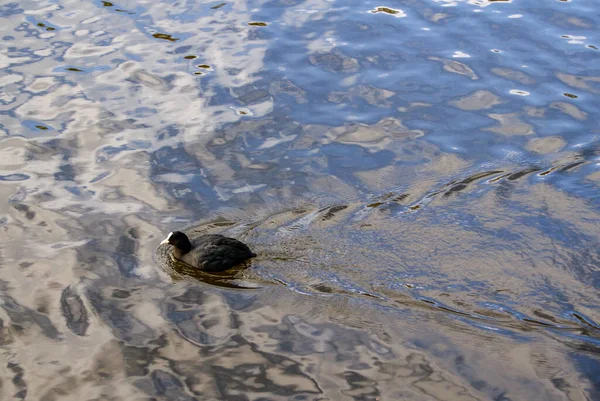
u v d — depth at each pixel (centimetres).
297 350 1005
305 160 1456
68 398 935
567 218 1245
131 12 2053
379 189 1359
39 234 1260
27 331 1051
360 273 1143
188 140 1520
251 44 1870
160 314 1081
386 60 1794
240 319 1066
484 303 1073
